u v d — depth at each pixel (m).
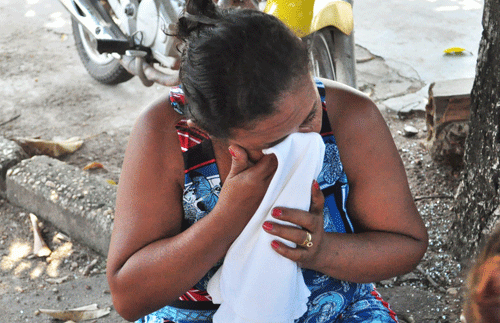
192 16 1.03
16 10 5.19
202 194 1.28
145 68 3.13
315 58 2.36
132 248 1.27
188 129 1.25
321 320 1.36
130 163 1.29
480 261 0.63
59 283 2.44
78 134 3.56
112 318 2.22
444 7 5.06
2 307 2.29
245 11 1.02
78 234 2.66
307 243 1.19
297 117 1.04
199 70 0.99
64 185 2.76
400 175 1.32
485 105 1.91
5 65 4.32
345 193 1.32
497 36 1.80
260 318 1.26
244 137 1.07
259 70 0.97
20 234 2.74
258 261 1.22
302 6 2.11
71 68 4.31
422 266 2.25
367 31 4.68
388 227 1.32
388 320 1.35
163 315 1.39
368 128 1.30
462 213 2.14
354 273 1.28
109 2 3.32
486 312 0.60
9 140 3.17
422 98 3.64
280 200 1.17
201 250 1.19
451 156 2.85
